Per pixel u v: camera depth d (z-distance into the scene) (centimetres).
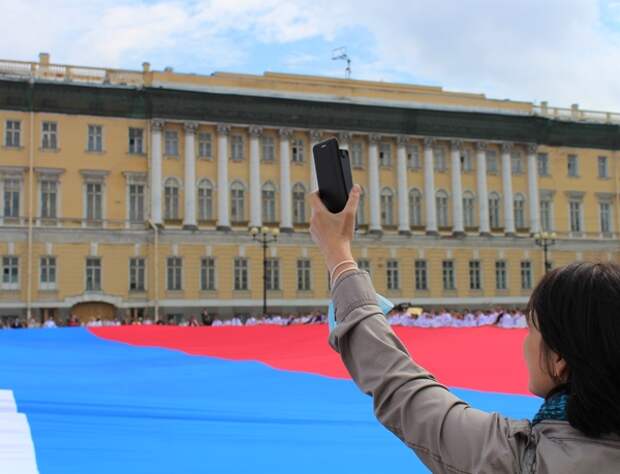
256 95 5569
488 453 201
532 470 195
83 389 1203
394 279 5928
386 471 650
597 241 6588
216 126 5556
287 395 1174
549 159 6500
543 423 204
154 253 5344
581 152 6612
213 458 683
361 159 5947
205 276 5469
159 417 877
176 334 2428
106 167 5316
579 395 195
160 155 5400
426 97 6059
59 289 5147
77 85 5200
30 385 1243
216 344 2231
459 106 6131
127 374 1449
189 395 1164
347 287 239
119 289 5266
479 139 6209
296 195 5766
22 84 5103
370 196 5906
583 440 194
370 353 226
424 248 6016
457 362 1623
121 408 937
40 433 771
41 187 5200
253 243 5584
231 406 1005
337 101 5762
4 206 5116
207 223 5503
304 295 5678
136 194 5388
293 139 5778
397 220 5984
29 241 5091
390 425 221
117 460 674
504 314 3312
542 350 209
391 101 5947
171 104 5416
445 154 6172
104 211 5300
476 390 1277
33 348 2080
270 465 667
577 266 208
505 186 6272
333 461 680
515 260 6272
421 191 6084
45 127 5234
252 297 5538
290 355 1881
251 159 5616
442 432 208
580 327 195
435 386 219
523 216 6347
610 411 191
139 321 4853
